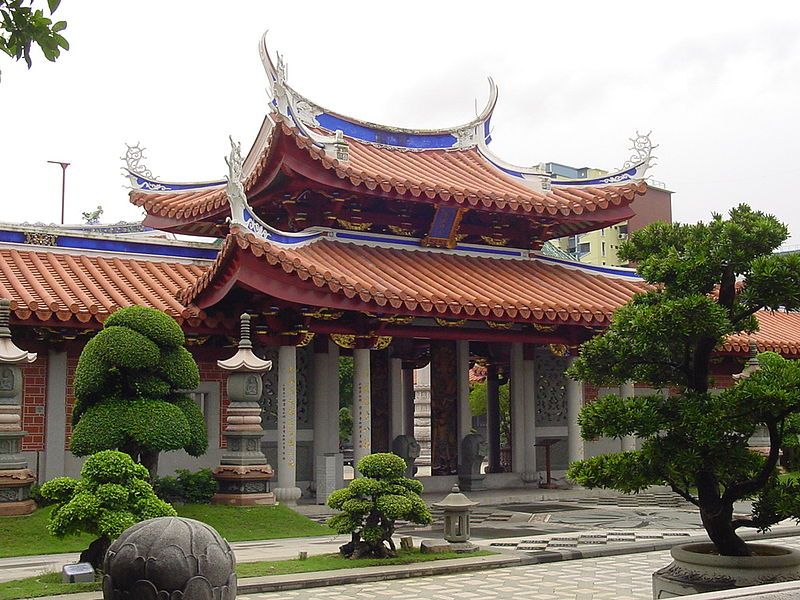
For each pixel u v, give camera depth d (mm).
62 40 8438
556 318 28062
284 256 24328
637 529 23453
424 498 30359
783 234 13477
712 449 12742
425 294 26188
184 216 31578
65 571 15086
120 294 26531
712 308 12844
